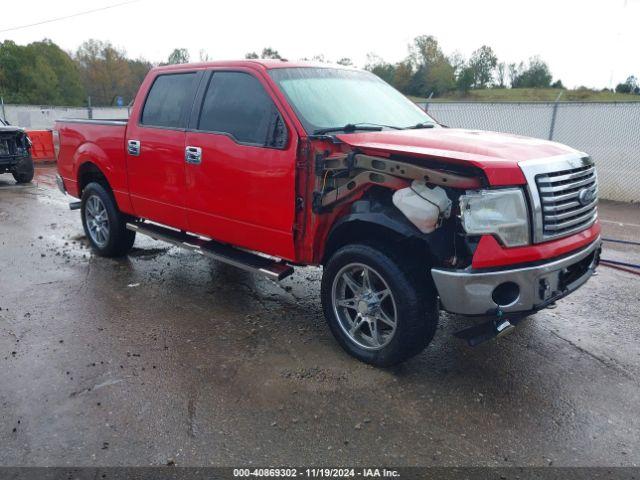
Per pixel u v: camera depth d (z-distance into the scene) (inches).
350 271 148.2
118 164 217.3
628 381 142.1
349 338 151.3
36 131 663.8
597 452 114.6
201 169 179.6
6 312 182.5
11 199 403.5
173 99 195.9
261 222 164.4
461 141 141.8
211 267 234.8
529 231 128.1
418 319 134.5
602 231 308.8
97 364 148.4
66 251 257.3
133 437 118.0
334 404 130.4
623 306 192.5
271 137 159.0
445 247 129.4
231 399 132.1
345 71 191.2
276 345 160.7
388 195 139.4
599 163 432.8
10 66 2306.8
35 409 127.4
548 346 161.5
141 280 216.8
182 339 164.2
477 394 135.6
